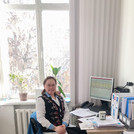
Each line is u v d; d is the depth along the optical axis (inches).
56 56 98.0
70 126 72.8
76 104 94.1
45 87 72.6
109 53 89.0
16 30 96.3
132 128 52.6
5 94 97.7
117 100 61.5
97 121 58.1
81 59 88.6
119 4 85.7
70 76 89.8
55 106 69.6
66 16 95.0
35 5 93.8
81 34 86.9
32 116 68.7
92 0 83.0
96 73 89.7
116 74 91.0
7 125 94.6
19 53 98.3
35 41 97.5
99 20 86.0
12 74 93.4
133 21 68.9
